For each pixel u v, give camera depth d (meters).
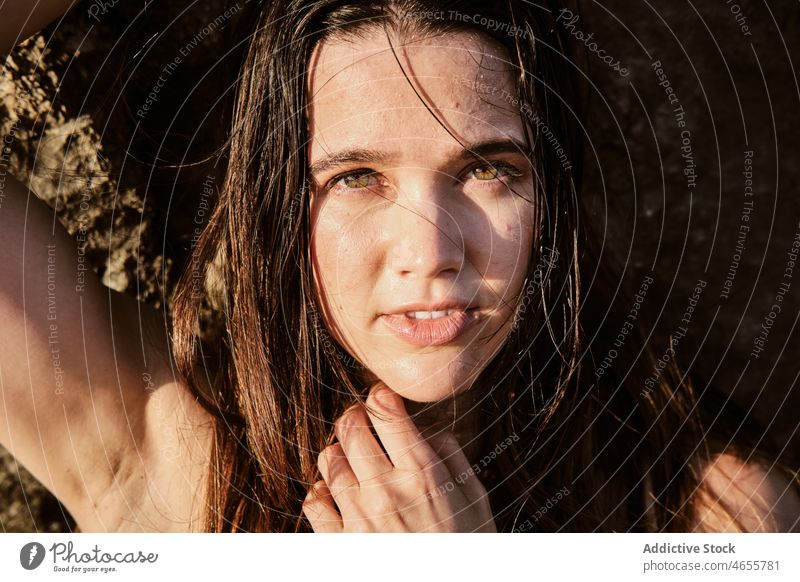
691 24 1.15
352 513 0.94
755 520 1.07
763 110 1.17
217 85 1.08
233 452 1.01
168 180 1.10
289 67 0.82
